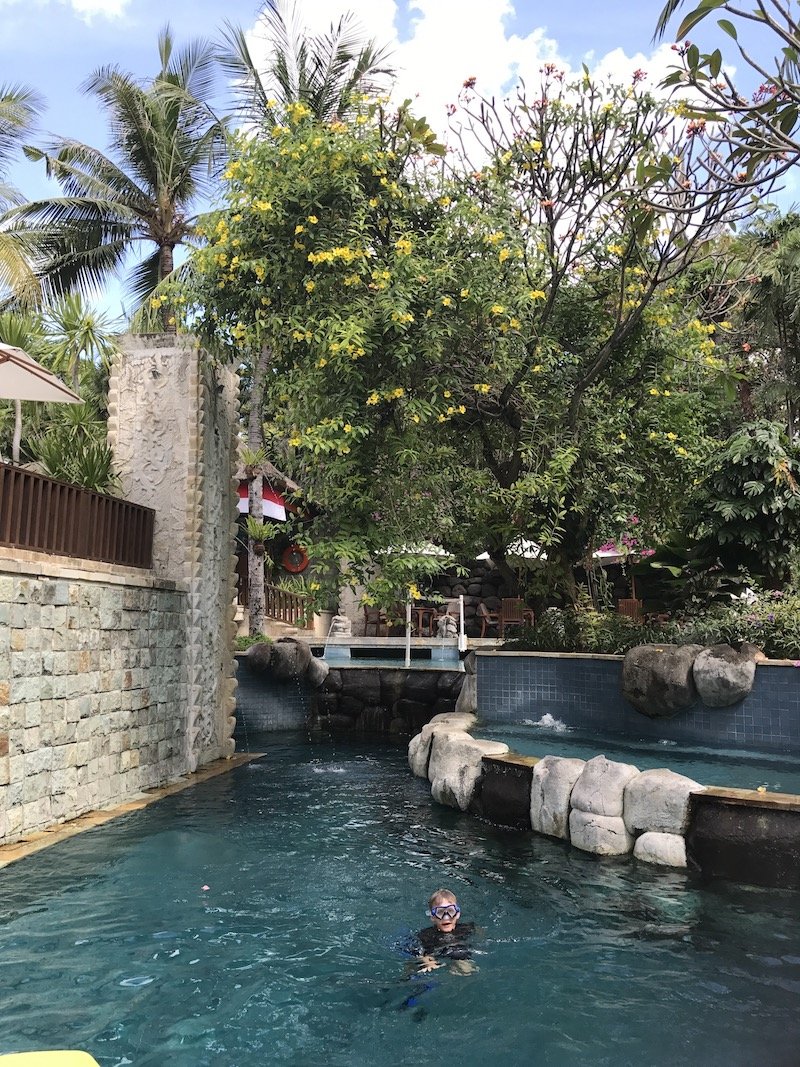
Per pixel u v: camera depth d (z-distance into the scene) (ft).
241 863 25.20
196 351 40.09
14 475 27.40
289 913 21.07
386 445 35.58
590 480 40.96
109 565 34.01
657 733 37.45
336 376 34.30
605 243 39.86
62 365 50.83
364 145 34.83
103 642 32.09
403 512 37.68
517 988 16.99
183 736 39.47
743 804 23.47
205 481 41.39
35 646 27.53
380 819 30.81
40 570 27.55
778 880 22.65
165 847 26.78
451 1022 15.60
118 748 33.32
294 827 29.58
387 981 17.35
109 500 34.45
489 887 23.07
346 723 55.26
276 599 77.87
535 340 38.29
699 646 36.86
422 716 53.42
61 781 29.22
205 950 18.71
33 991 16.57
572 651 43.75
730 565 44.04
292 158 35.22
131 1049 14.48
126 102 78.23
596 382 42.47
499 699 43.83
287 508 86.28
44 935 19.36
